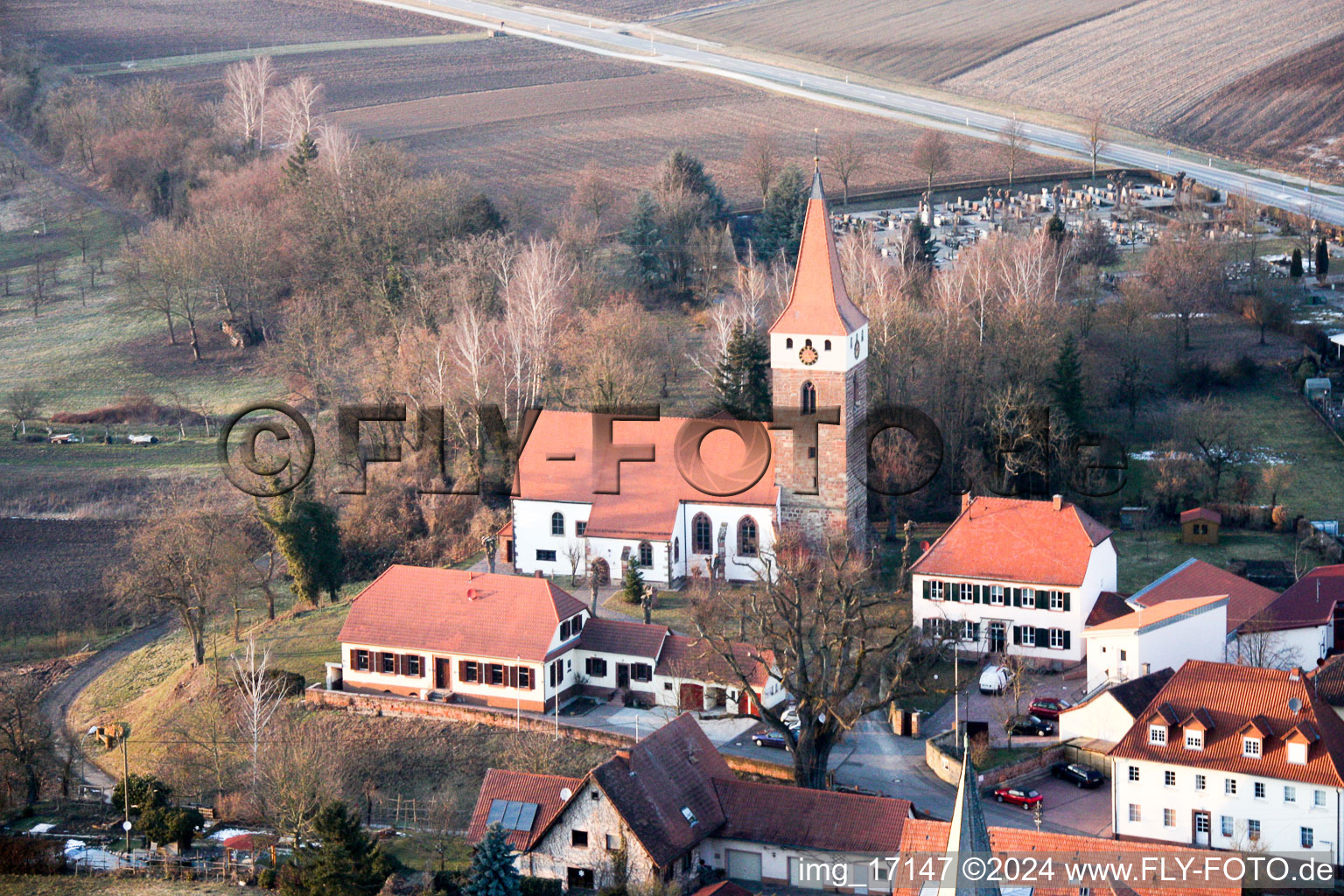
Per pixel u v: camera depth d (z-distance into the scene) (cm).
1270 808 19025
